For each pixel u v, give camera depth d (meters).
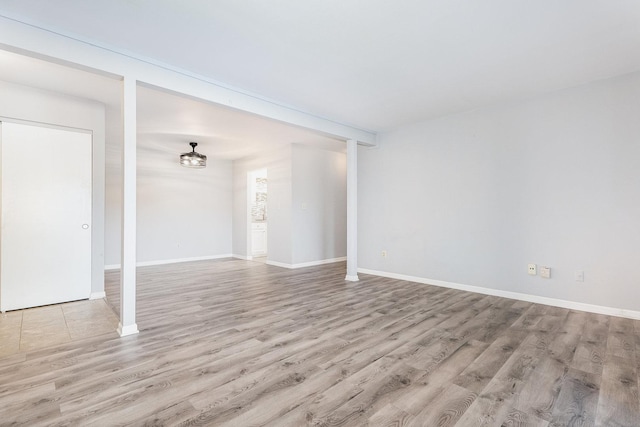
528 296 3.69
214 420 1.54
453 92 3.54
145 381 1.90
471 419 1.55
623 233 3.10
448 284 4.41
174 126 4.75
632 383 1.88
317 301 3.69
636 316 3.02
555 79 3.20
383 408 1.64
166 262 6.70
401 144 4.93
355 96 3.65
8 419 1.54
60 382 1.88
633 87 3.04
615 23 2.24
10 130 3.29
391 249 5.09
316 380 1.92
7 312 3.25
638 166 3.02
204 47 2.57
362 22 2.23
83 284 3.73
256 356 2.24
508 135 3.85
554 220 3.51
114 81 3.23
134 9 2.07
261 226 8.02
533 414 1.59
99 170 3.84
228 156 7.16
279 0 1.99
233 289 4.29
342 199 7.01
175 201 6.86
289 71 3.00
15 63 2.83
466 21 2.21
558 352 2.30
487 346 2.41
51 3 2.01
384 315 3.16
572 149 3.39
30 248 3.41
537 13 2.12
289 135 5.32
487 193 4.03
